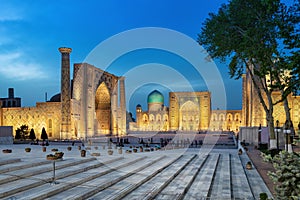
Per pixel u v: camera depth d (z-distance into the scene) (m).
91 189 9.78
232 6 21.12
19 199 8.21
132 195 9.90
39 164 12.73
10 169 11.09
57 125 52.47
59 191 9.45
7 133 32.16
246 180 12.96
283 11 18.61
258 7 19.05
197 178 13.21
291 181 6.95
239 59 22.94
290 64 10.55
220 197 10.13
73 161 13.81
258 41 18.72
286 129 17.89
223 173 14.63
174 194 10.22
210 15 22.86
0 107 55.22
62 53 47.47
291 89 13.55
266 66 17.48
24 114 54.25
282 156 7.33
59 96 61.59
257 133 32.81
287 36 10.93
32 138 47.03
